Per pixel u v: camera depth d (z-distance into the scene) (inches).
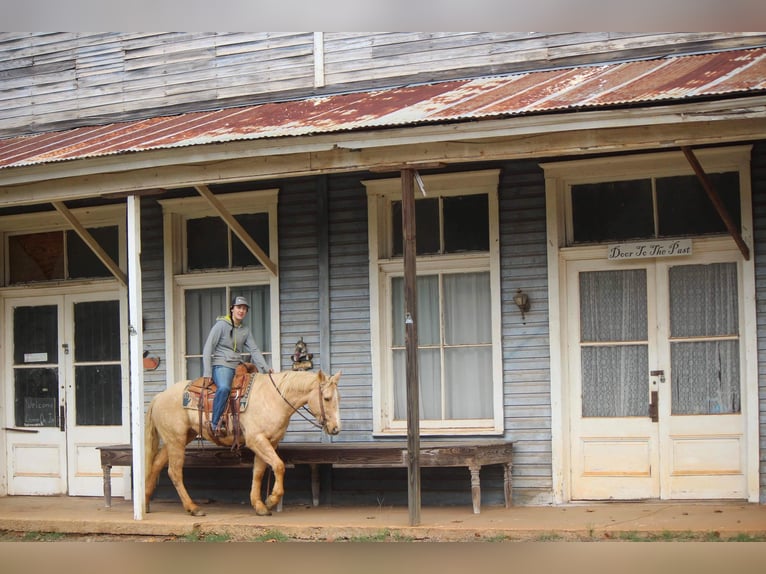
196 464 457.4
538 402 442.0
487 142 378.0
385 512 432.1
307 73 505.4
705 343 429.1
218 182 416.2
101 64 551.8
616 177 438.6
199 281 500.7
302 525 396.8
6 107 571.8
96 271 527.2
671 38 446.9
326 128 389.4
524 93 406.3
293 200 484.7
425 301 466.6
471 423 456.1
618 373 438.9
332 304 474.9
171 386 453.1
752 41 436.1
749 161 416.5
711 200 407.2
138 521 421.7
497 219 450.3
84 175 434.6
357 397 468.8
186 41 533.0
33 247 541.6
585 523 381.1
